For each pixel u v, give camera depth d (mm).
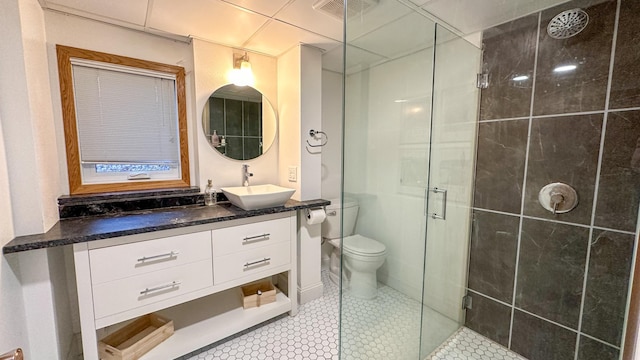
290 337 1754
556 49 1358
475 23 1605
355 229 1980
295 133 2119
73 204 1527
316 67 2125
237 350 1635
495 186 1640
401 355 1605
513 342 1632
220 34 1829
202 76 1931
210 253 1569
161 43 1853
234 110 2090
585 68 1276
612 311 1268
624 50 1170
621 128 1195
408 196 1996
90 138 1666
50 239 1128
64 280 1490
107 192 1715
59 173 1554
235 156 2123
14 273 1105
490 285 1711
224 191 1903
